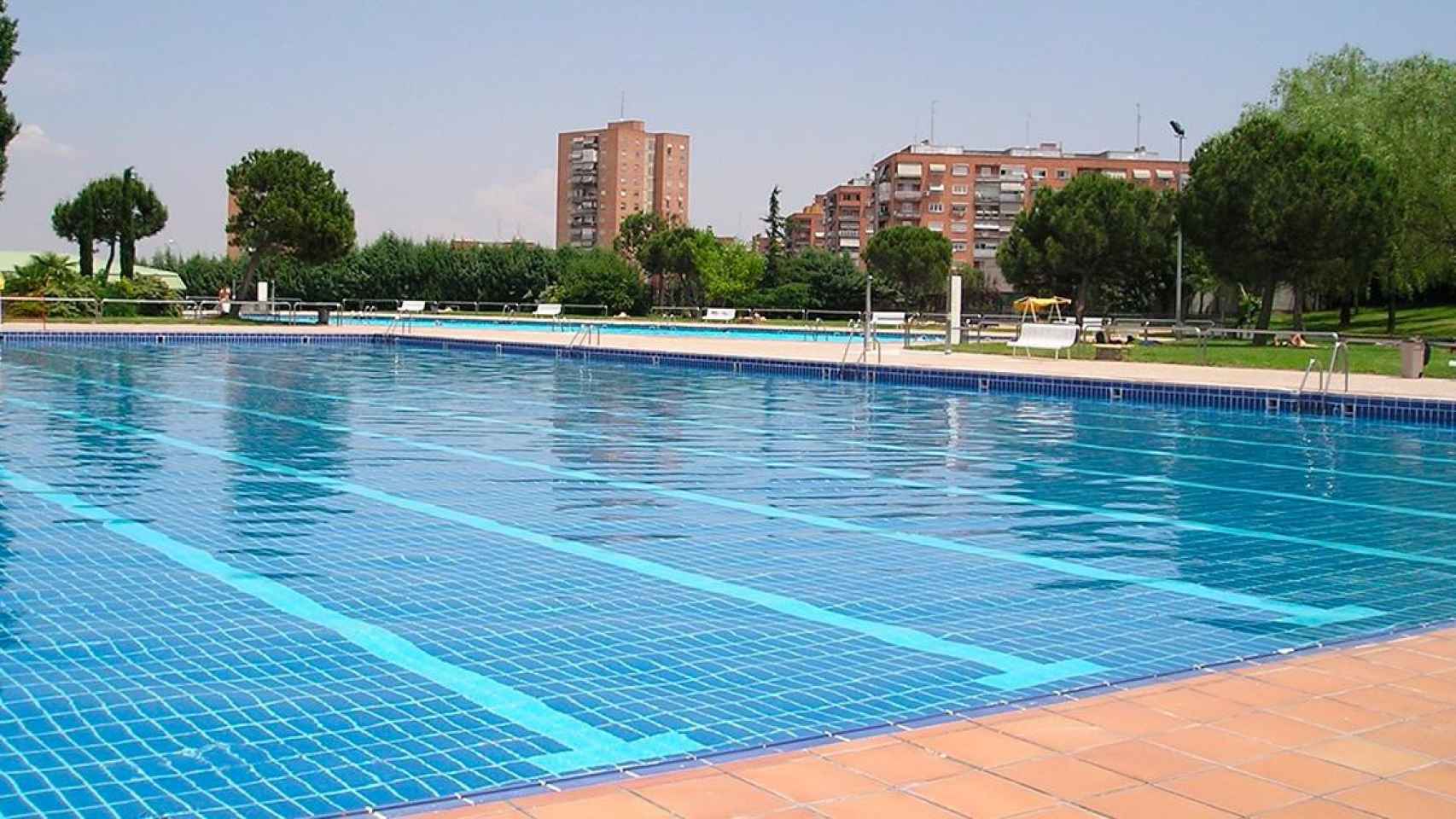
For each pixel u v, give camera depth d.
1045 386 17.34
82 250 39.22
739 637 4.78
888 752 3.32
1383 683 3.95
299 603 5.21
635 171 128.25
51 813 3.04
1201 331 20.64
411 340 28.34
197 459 9.55
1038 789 3.04
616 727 3.74
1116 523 7.56
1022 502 8.30
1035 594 5.62
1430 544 6.98
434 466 9.47
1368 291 40.94
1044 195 48.75
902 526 7.32
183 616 4.96
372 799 3.15
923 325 40.44
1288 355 22.92
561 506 7.77
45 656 4.39
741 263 63.00
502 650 4.55
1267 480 9.53
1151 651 4.66
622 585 5.64
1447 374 18.47
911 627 4.98
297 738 3.61
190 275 56.09
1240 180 29.48
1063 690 4.04
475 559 6.16
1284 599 5.59
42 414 12.54
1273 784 3.08
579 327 38.38
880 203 111.25
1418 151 33.19
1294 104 39.34
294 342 28.20
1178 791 3.03
